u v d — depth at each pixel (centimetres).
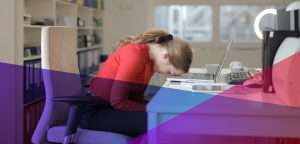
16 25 312
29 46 353
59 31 217
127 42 223
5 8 308
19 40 314
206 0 572
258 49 571
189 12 580
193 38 583
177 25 590
